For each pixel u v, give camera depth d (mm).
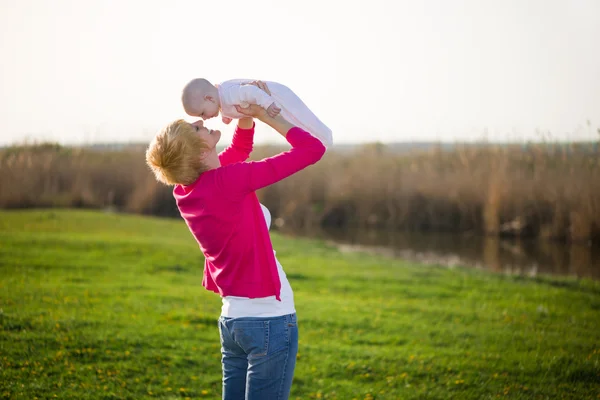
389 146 27203
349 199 23438
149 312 7711
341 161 25000
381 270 12219
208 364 5898
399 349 6734
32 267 10289
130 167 24547
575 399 5359
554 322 8344
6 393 4758
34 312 7156
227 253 2662
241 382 2832
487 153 21953
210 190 2625
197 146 2670
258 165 2639
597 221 17531
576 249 16859
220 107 2777
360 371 5961
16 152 24250
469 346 6973
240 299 2701
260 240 2695
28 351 5766
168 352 6133
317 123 2812
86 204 23656
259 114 2758
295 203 23688
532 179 19438
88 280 9641
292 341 2730
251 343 2682
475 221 21047
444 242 18547
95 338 6320
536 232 19375
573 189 18234
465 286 10852
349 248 17016
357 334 7332
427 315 8500
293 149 2682
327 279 11102
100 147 26453
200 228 2682
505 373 5992
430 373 5945
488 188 20266
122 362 5738
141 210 23203
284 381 2732
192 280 10469
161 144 2652
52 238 13461
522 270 13609
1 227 15078
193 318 7520
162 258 12219
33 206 22781
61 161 24219
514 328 7906
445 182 21891
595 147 18469
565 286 11234
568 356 6582
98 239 13820
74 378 5238
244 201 2668
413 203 22359
